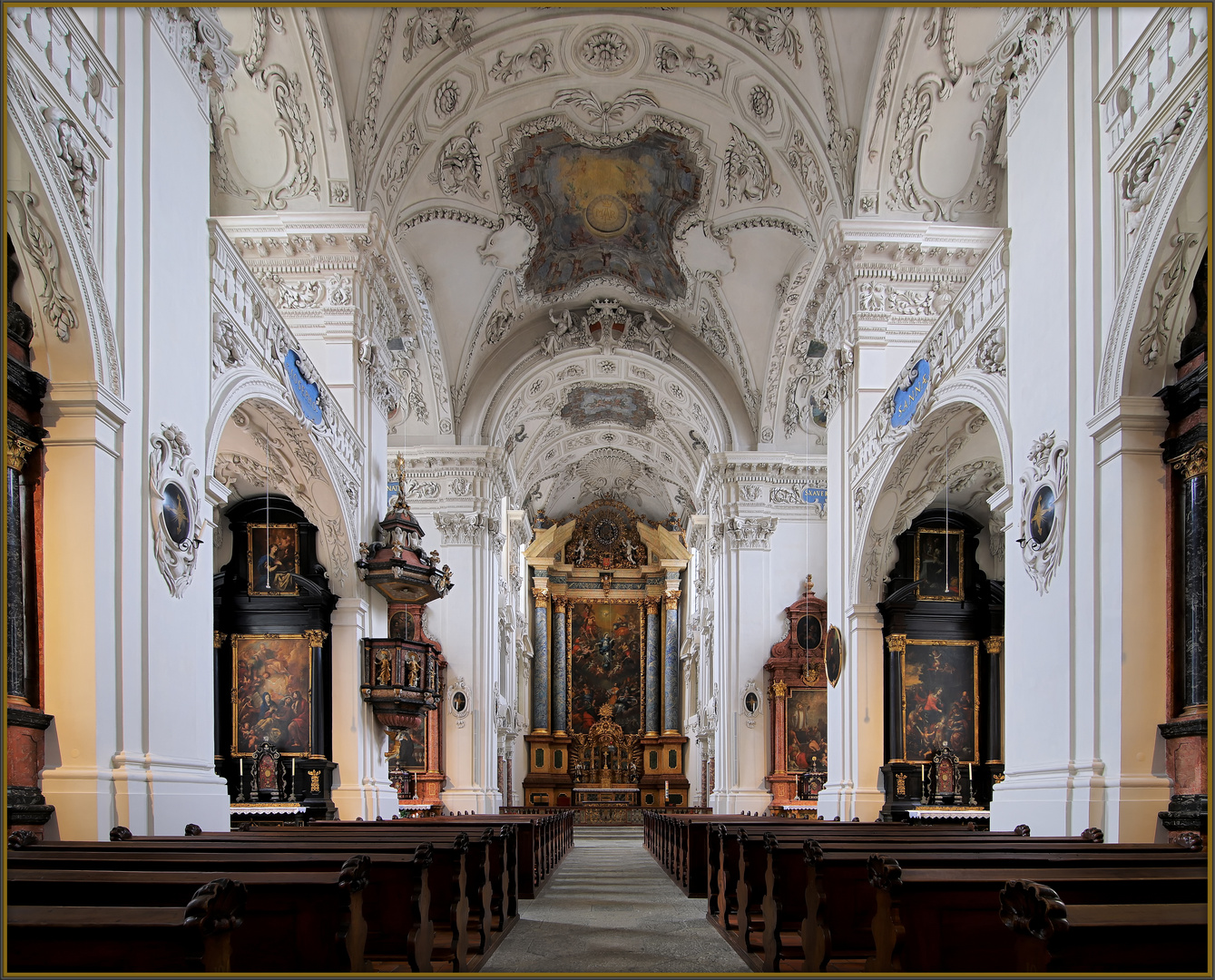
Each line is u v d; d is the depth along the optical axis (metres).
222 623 14.93
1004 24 10.18
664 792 37.75
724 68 16.33
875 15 14.29
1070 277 8.62
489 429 24.31
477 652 23.67
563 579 40.44
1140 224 7.61
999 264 10.27
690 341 24.66
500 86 16.89
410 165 16.80
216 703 14.82
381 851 5.74
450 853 6.48
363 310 15.22
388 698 14.88
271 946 4.04
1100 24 8.38
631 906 10.35
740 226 19.83
